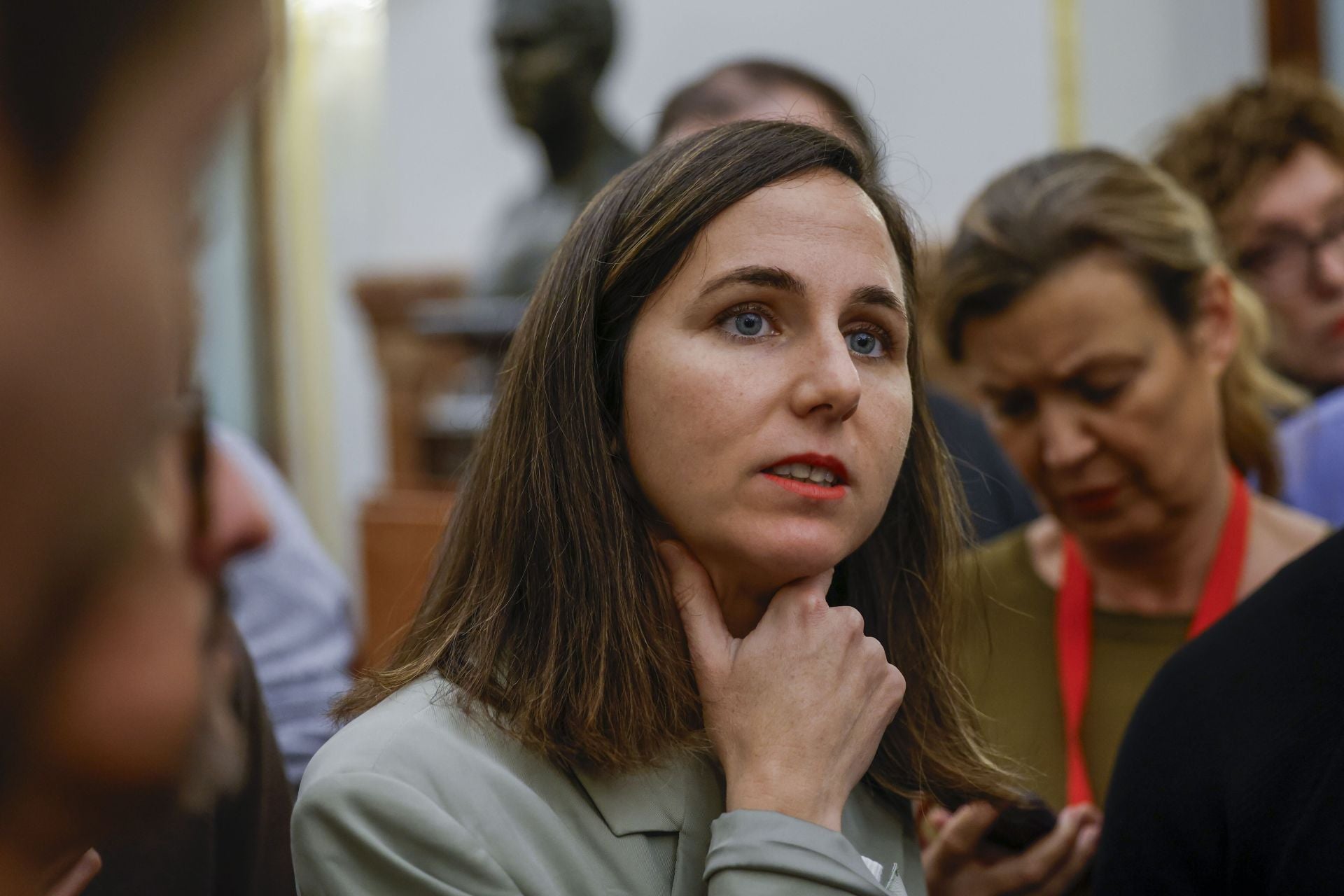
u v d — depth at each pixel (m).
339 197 6.71
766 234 1.10
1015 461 1.83
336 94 6.71
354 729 1.08
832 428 1.09
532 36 4.53
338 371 6.73
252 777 1.22
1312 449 2.33
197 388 0.30
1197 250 1.78
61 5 0.26
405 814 0.98
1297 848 1.09
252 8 0.28
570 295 1.17
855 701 1.12
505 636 1.14
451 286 5.64
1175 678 1.27
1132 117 5.06
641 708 1.10
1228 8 4.97
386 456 4.86
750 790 1.06
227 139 0.28
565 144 4.59
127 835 0.33
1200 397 1.77
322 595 2.11
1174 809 1.21
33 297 0.26
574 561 1.13
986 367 1.77
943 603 1.36
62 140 0.26
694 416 1.08
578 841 1.06
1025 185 1.82
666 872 1.09
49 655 0.27
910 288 1.29
